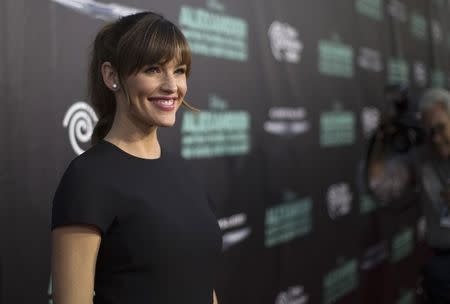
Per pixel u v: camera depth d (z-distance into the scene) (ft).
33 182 3.74
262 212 6.36
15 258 3.63
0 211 3.52
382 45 10.05
